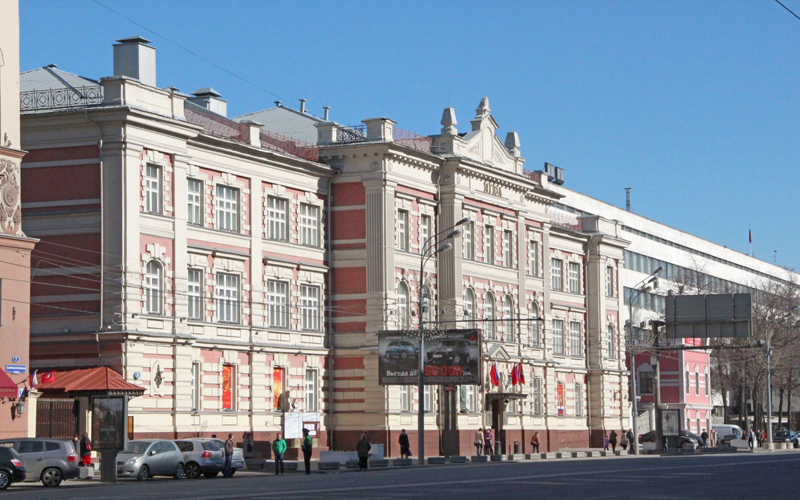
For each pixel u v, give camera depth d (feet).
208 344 208.13
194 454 174.91
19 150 180.55
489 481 142.61
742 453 297.12
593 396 325.01
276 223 230.48
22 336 178.09
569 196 411.75
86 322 192.24
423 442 216.33
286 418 221.46
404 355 226.17
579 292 325.01
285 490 126.21
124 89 194.08
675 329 253.03
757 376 390.42
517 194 286.25
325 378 239.30
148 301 196.65
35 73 214.48
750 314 247.50
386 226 239.30
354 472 188.65
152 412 193.36
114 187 192.24
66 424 184.75
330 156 243.81
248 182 222.28
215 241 212.84
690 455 280.10
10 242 176.96
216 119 219.00
